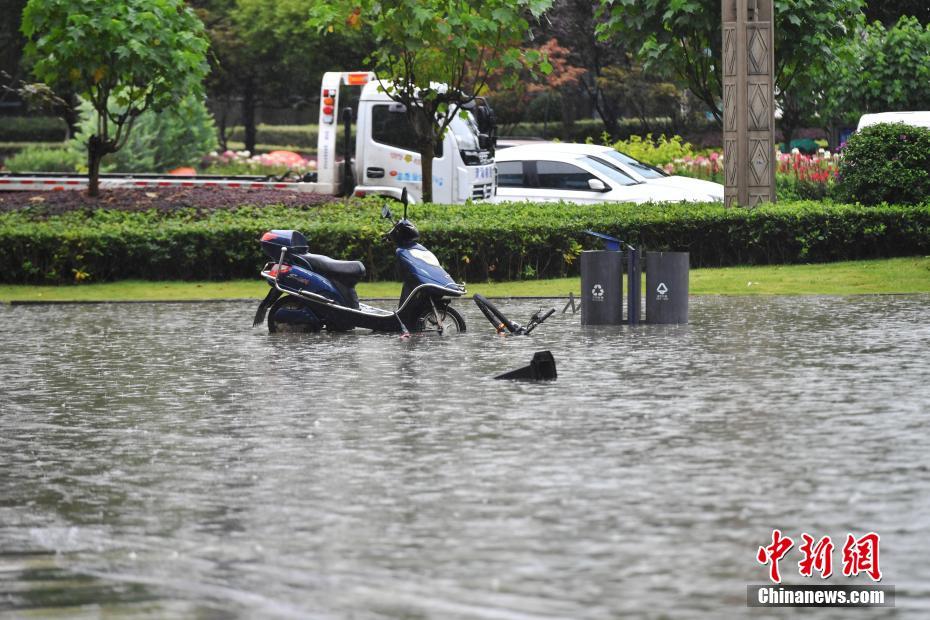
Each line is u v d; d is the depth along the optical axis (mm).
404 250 44406
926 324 43938
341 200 70625
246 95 151625
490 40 72375
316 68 141000
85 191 72625
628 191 75562
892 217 65625
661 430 26234
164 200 69375
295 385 33094
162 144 113500
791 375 33156
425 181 74438
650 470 22734
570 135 144625
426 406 29547
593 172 76875
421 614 15641
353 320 44375
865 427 26219
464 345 40969
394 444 25328
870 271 60625
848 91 99938
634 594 16266
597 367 35406
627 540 18516
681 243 64625
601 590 16422
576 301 54062
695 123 134500
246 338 43625
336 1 72375
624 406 29078
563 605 15883
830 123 106625
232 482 22484
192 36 70750
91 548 18719
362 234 61438
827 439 25094
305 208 68938
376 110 80750
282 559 17953
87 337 44281
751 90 68375
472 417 28062
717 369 34562
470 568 17359
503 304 53719
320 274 44719
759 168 68562
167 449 25359
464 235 60750
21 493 22031
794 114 108938
